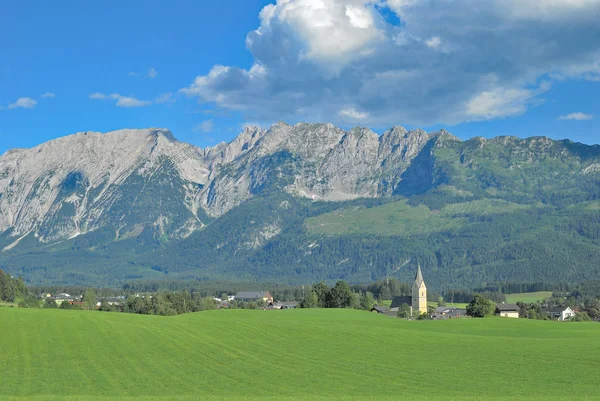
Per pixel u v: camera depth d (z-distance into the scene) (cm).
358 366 9769
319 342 11794
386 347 11538
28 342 9806
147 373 8756
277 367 9544
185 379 8556
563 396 7775
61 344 9881
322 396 7719
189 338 11231
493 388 8344
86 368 8781
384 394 7919
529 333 15125
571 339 13062
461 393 8006
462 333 15062
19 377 8175
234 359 9962
